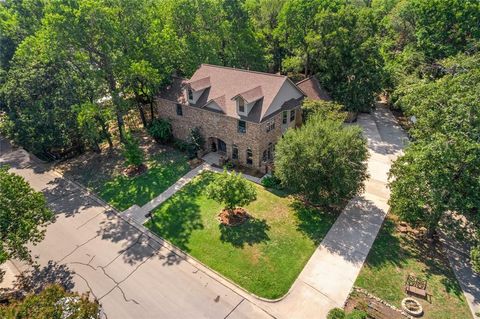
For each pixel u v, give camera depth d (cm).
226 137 3059
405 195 1975
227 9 4097
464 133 1762
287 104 3084
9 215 1852
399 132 3528
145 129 3919
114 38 3092
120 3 3106
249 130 2830
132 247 2184
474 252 1655
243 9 4134
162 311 1720
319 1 3762
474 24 3338
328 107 3062
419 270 1869
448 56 3362
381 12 5356
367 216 2316
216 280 1886
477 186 1758
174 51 3588
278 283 1827
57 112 3080
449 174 1788
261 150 2908
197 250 2105
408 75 3494
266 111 2753
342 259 1959
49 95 3150
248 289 1809
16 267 2108
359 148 2212
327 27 3588
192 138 3191
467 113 1798
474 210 1906
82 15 2812
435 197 1803
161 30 3644
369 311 1631
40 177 3133
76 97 3216
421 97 2412
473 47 3172
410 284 1761
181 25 3969
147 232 2309
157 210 2520
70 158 3438
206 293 1808
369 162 2981
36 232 1948
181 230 2291
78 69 3262
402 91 3034
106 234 2319
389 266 1902
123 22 3192
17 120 3095
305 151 2158
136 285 1888
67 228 2402
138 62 3259
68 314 1299
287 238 2148
